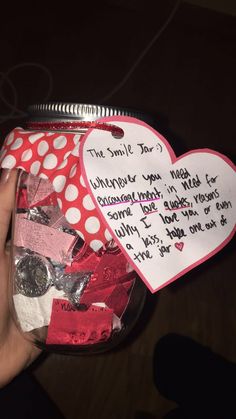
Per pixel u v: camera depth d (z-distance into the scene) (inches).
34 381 16.6
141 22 38.5
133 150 8.8
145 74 35.1
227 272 25.9
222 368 21.6
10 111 30.1
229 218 9.4
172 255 9.0
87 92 32.8
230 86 36.1
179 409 20.2
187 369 21.4
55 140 8.8
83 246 9.0
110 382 21.4
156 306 23.7
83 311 9.4
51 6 37.1
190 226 9.1
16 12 36.0
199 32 39.3
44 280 9.3
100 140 8.6
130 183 8.7
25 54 33.5
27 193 9.5
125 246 8.7
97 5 38.7
